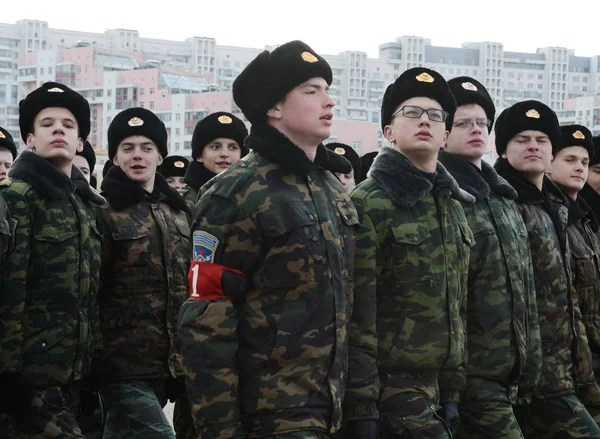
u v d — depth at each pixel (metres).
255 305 4.14
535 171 6.36
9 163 8.24
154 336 6.14
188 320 4.08
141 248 6.17
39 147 5.71
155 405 5.99
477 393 5.52
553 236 6.31
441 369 5.01
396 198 4.90
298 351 4.09
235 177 4.19
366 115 103.19
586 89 104.75
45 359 5.43
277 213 4.15
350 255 4.44
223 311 4.06
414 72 5.07
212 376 4.02
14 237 5.37
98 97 83.00
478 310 5.55
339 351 4.21
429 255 4.90
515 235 5.73
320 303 4.16
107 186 6.29
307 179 4.29
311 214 4.21
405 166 4.99
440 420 4.87
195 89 80.00
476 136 5.84
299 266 4.12
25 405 5.36
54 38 110.56
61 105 5.75
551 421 6.23
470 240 5.16
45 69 90.56
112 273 6.14
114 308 6.11
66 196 5.61
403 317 4.86
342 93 102.06
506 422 5.49
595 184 7.99
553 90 102.31
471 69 102.88
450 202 5.13
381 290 4.89
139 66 90.44
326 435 4.15
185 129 72.94
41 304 5.46
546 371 6.20
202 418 4.05
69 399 5.63
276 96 4.28
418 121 5.00
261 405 4.05
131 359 6.07
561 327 6.27
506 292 5.58
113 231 6.14
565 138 7.17
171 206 6.52
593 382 6.56
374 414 4.66
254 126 4.36
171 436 5.96
